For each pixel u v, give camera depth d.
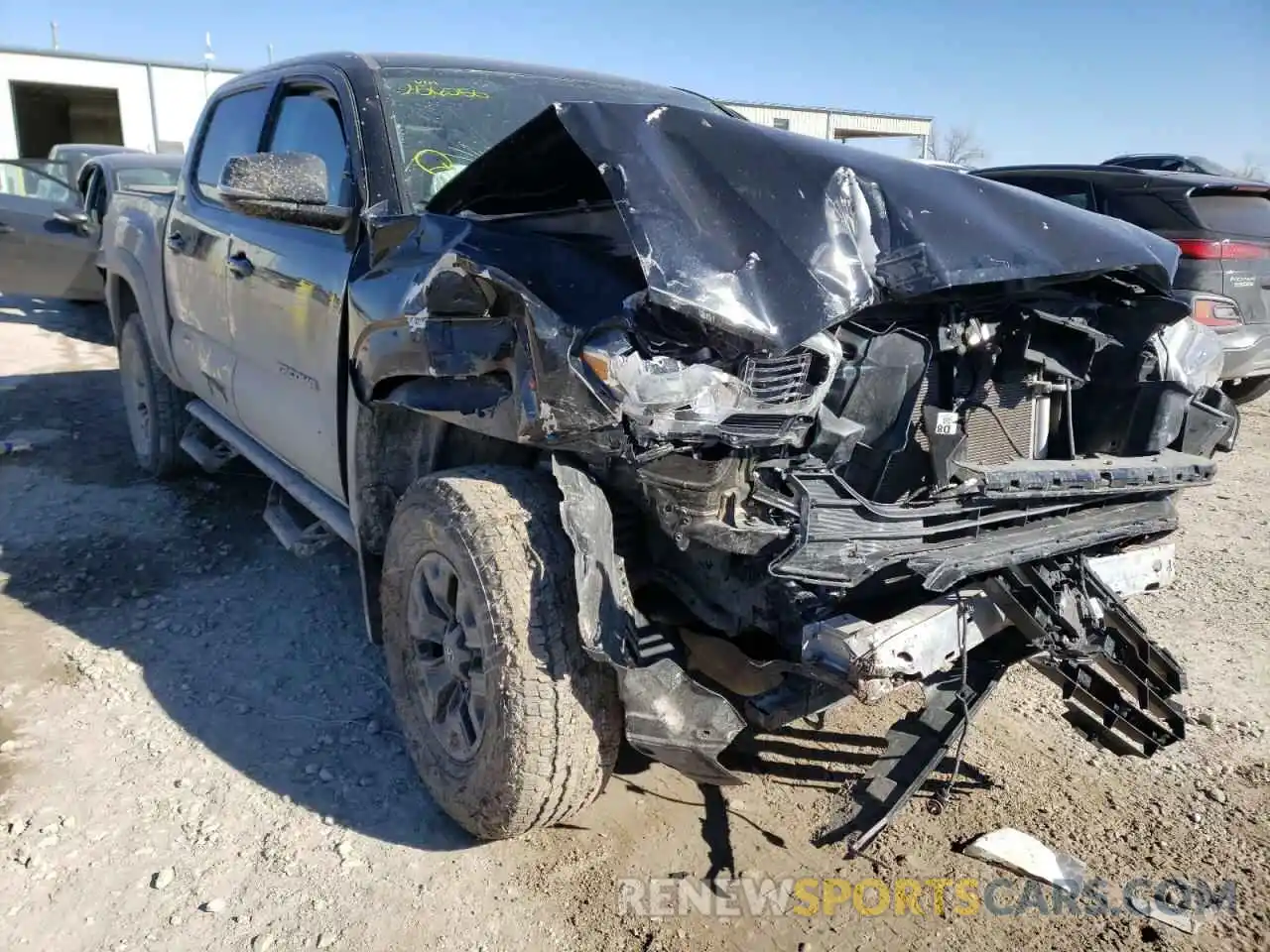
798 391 2.09
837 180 2.24
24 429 6.18
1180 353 2.87
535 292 2.14
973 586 2.30
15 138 23.69
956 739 2.41
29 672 3.39
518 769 2.31
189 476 5.39
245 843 2.61
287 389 3.39
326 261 3.06
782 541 2.08
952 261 2.19
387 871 2.53
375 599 3.02
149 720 3.15
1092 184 7.28
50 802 2.73
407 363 2.51
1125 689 2.72
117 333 5.44
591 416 2.02
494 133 3.27
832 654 2.03
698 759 2.15
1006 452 2.65
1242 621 4.13
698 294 1.97
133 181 8.74
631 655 2.16
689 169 2.17
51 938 2.27
